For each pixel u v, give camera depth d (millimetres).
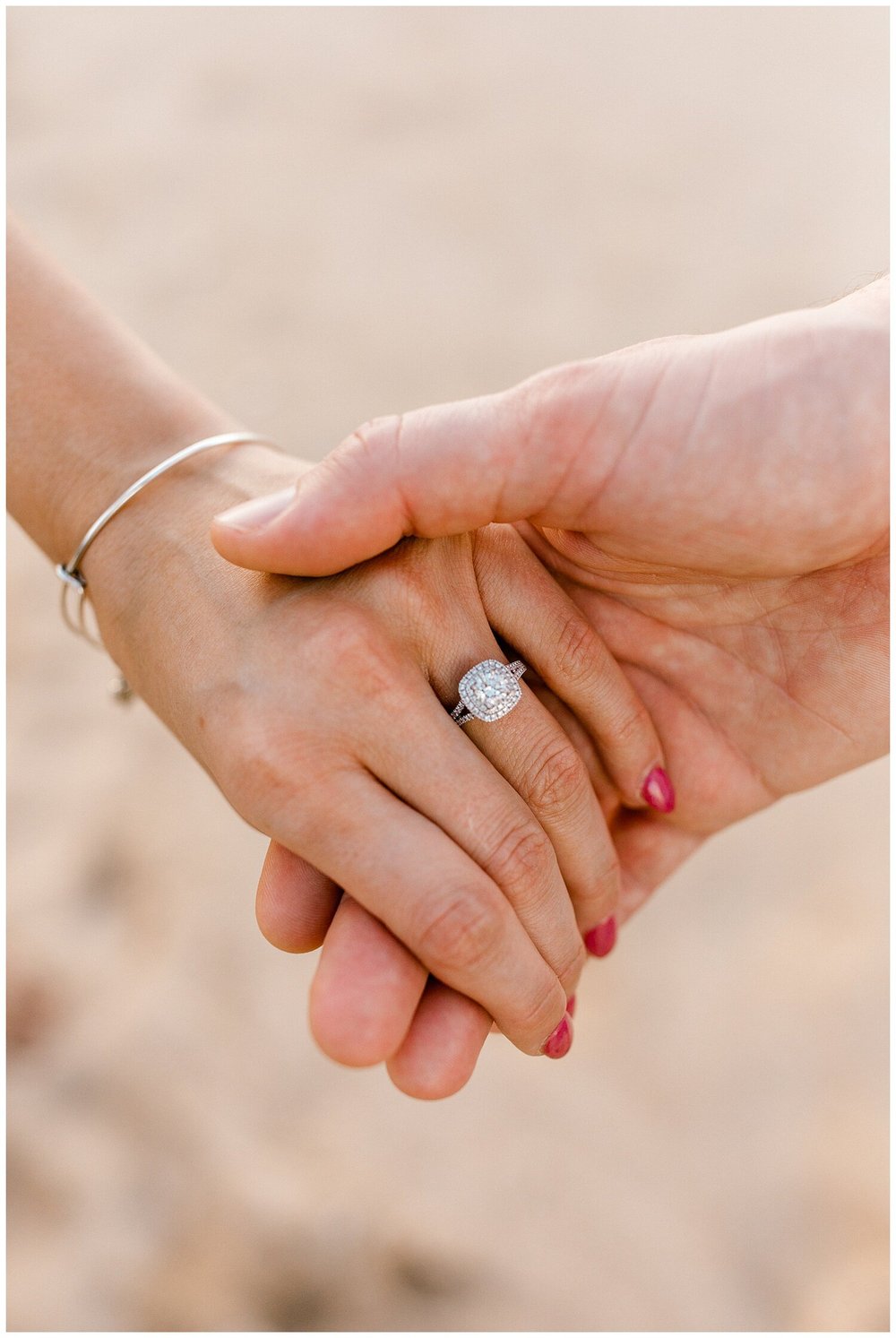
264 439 426
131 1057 534
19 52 1293
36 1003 546
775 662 420
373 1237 498
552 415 370
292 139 1125
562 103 1162
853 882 577
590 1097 529
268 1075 533
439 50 1251
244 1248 495
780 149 1088
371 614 382
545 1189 509
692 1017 545
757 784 437
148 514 408
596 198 1034
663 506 379
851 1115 520
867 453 371
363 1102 528
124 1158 512
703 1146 518
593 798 402
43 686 688
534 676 415
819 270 936
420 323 913
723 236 983
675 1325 484
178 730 391
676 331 887
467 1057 375
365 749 374
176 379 436
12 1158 509
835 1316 483
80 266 989
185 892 580
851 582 405
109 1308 485
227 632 384
